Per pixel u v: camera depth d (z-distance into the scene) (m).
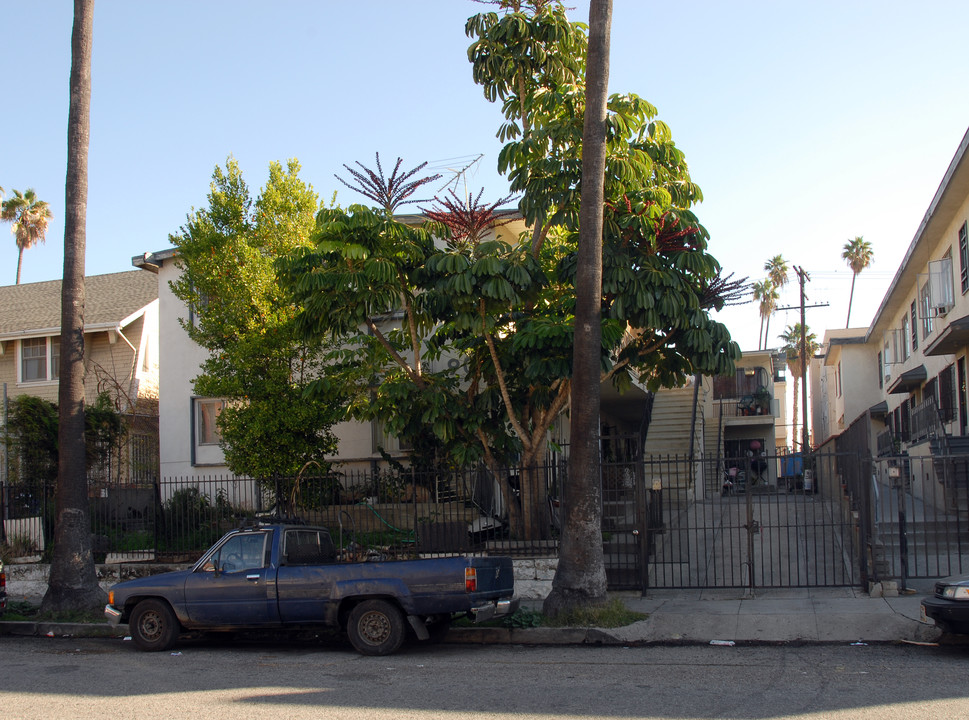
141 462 22.38
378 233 13.16
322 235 13.24
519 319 14.06
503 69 14.27
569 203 13.23
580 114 13.55
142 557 16.53
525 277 12.59
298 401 16.77
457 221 13.45
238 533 11.16
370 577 10.36
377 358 15.87
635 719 6.94
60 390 13.82
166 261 22.41
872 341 34.97
